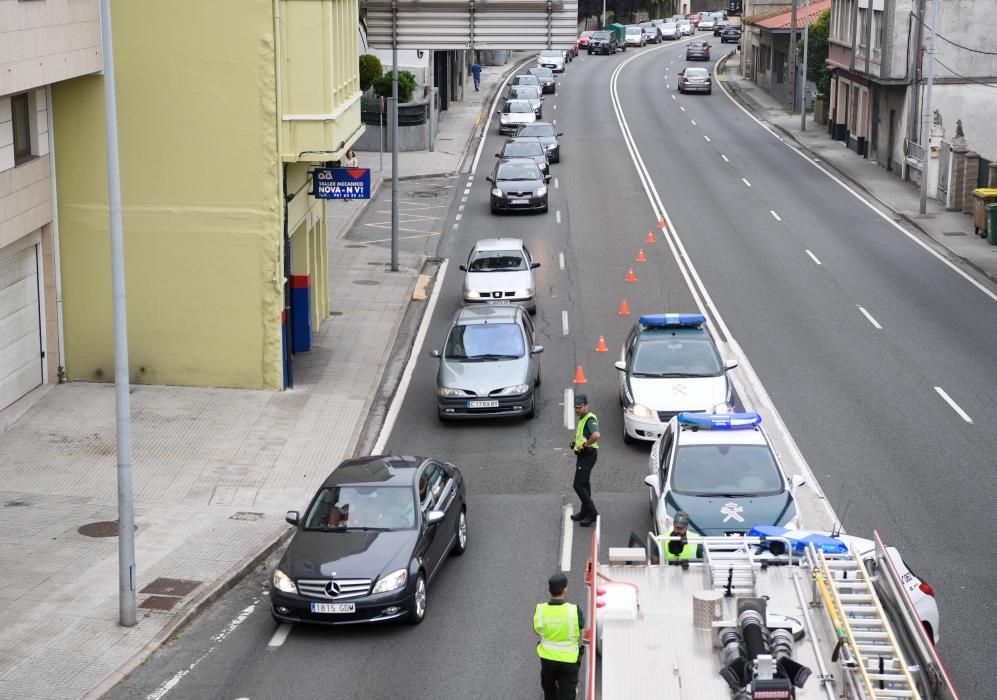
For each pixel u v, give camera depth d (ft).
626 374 127.34
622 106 417.08
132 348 141.28
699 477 92.43
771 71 444.14
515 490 112.16
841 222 238.48
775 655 51.96
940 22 267.39
